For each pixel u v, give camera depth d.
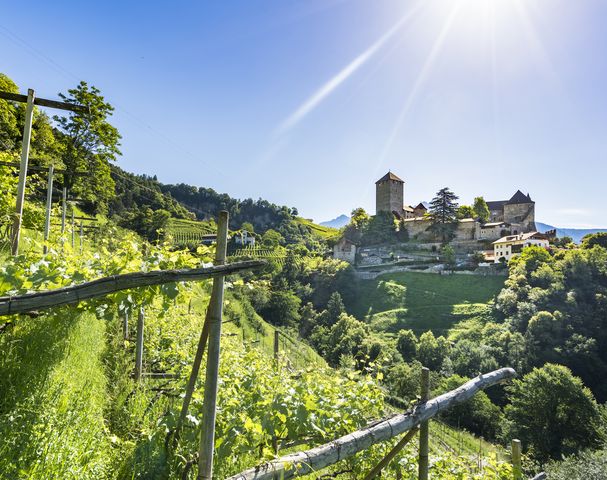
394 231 97.50
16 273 2.45
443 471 5.11
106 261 3.26
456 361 46.53
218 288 2.12
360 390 4.43
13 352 3.06
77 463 2.33
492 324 56.38
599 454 22.88
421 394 3.41
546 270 61.09
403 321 62.25
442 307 64.56
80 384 3.37
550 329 49.06
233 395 3.57
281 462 2.46
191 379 2.68
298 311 62.91
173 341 6.29
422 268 79.31
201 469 2.09
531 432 30.08
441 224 90.81
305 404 3.42
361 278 79.38
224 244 2.15
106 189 30.56
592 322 51.81
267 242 88.50
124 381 4.37
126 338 5.91
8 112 23.91
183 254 3.17
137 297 2.84
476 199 104.31
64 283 2.76
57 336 3.86
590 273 59.56
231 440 3.06
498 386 39.09
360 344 47.53
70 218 12.41
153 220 47.28
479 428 32.31
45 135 27.56
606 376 44.66
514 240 79.25
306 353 20.86
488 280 71.12
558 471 22.77
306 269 78.75
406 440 3.30
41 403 2.56
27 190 9.09
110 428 3.46
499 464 5.23
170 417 3.14
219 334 2.12
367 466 4.21
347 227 107.06
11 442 2.09
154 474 2.82
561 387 29.62
